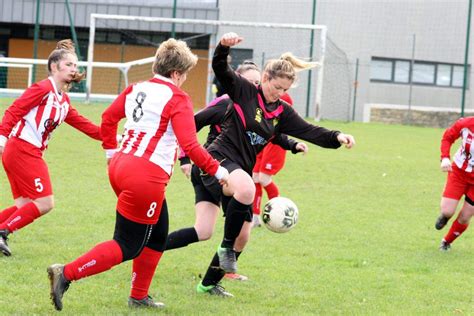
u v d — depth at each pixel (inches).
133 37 1875.0
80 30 1925.4
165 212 349.1
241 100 375.9
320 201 725.3
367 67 1936.5
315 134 387.2
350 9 1908.2
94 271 321.1
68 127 1124.5
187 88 1876.2
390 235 580.7
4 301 352.2
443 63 2000.5
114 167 327.9
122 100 340.2
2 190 659.4
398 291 414.6
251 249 506.9
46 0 1811.0
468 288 427.2
